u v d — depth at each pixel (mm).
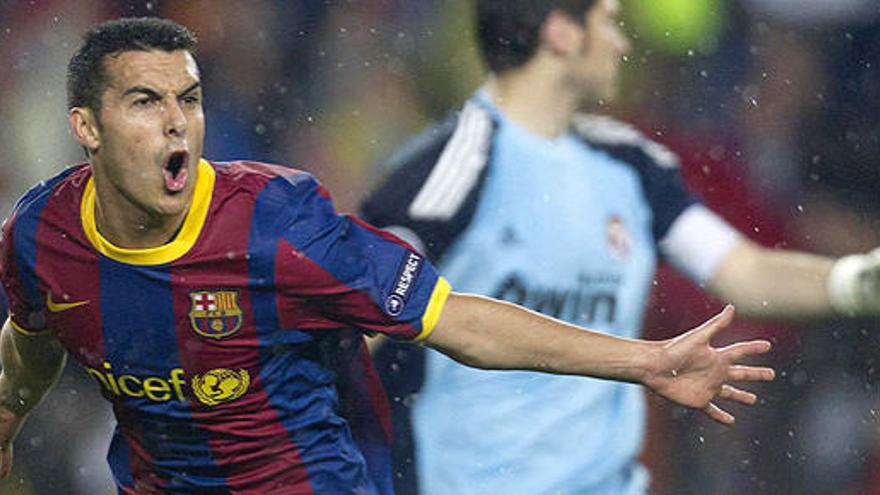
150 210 15422
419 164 21578
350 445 16688
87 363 16203
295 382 16109
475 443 21469
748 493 28938
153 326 15734
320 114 33219
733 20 32312
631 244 22078
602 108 31469
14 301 16344
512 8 21656
